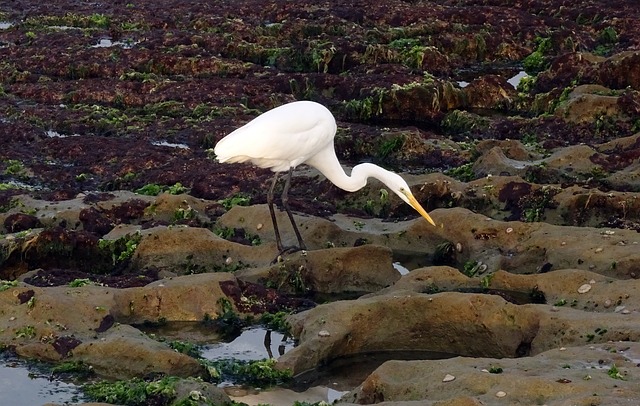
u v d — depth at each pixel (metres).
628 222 17.62
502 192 18.64
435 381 11.49
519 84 27.27
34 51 29.12
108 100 25.83
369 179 19.34
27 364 13.28
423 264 17.16
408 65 29.23
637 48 29.78
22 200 18.34
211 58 28.25
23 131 22.66
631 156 19.91
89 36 31.25
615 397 10.61
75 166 21.00
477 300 13.86
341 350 13.73
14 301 14.07
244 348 14.09
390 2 34.41
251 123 15.98
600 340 12.95
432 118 25.56
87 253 16.56
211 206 18.27
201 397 11.60
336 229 17.38
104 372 13.05
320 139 16.17
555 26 32.28
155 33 31.41
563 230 16.75
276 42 30.67
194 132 22.86
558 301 14.73
